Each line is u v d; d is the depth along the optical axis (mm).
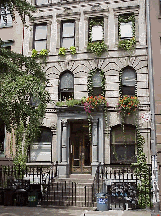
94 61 17000
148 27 12711
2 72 11406
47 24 18250
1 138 17453
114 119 16078
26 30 18500
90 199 13281
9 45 18516
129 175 15125
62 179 15133
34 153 17000
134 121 15781
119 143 16000
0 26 18938
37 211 11727
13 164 16094
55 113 16969
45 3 18781
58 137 16438
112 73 16609
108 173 14273
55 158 16500
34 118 11180
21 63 12711
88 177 15648
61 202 13141
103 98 16016
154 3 16312
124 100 15688
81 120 16578
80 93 16891
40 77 13164
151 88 11609
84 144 16844
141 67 16234
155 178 10414
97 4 17672
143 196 13516
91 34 17516
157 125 14531
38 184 14391
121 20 17203
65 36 18016
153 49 15711
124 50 16656
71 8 18062
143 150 15406
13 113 10820
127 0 17250
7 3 12461
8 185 14172
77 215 10977
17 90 10148
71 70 17281
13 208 12469
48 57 17734
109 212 11555
